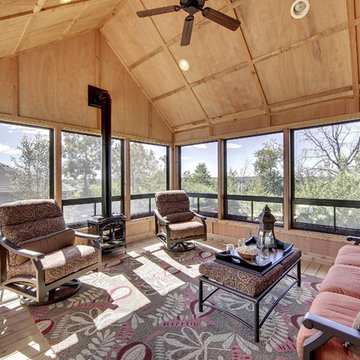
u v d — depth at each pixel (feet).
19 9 7.47
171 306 7.71
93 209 13.83
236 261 7.33
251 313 7.32
